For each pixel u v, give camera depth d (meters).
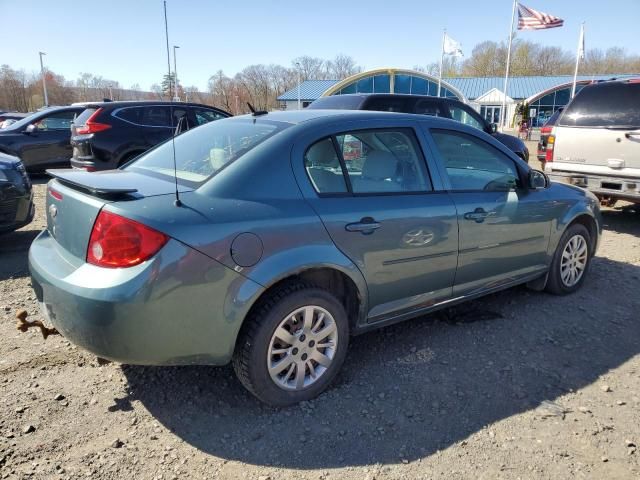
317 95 49.44
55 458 2.44
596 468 2.44
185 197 2.58
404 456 2.50
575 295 4.62
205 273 2.46
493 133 9.61
